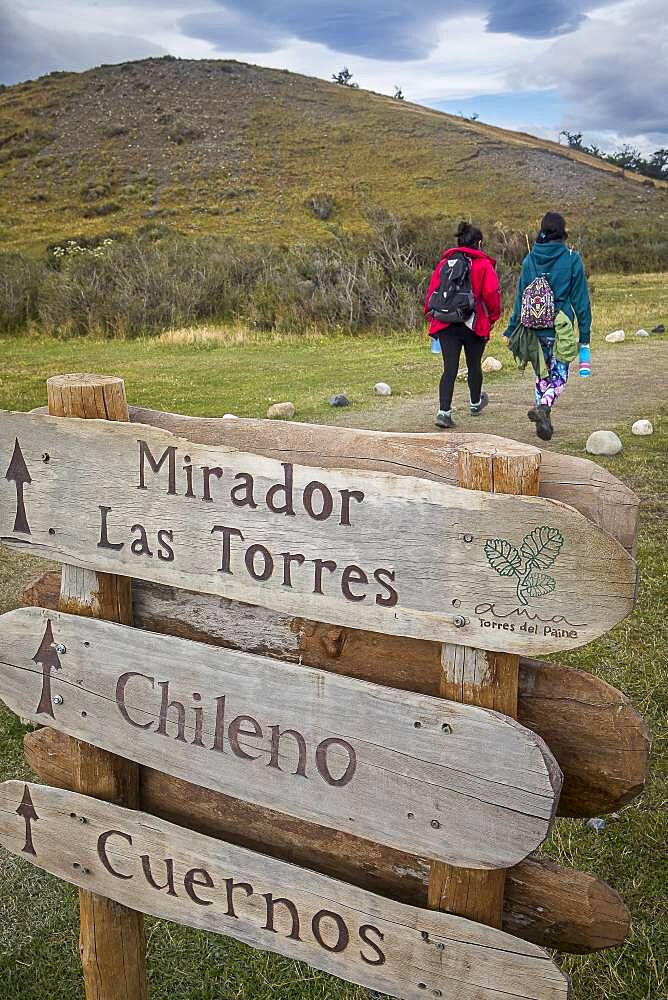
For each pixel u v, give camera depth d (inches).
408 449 70.0
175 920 85.2
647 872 113.1
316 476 69.1
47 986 104.3
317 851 79.7
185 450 74.7
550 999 68.1
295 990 101.9
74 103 2716.5
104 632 83.0
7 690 90.9
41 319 764.6
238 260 840.9
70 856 90.4
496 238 1049.5
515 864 66.7
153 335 724.0
